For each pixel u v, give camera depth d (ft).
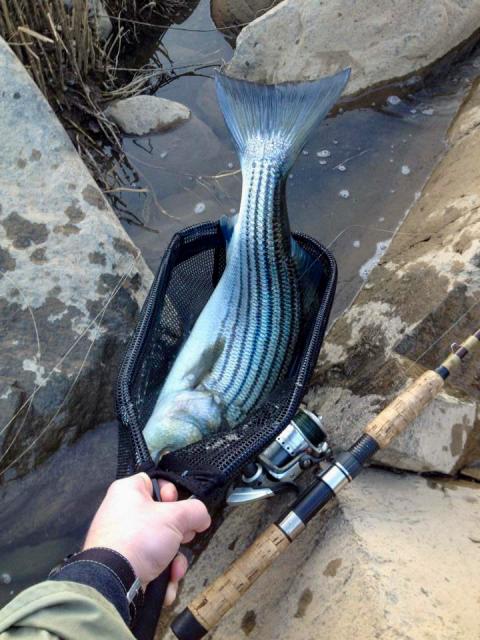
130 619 1.68
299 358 2.99
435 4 4.48
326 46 4.48
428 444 2.78
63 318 3.22
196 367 2.94
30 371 3.09
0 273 3.19
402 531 2.49
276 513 2.78
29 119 3.45
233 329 3.02
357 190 4.19
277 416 2.59
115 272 3.35
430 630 2.09
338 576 2.36
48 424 3.09
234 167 4.37
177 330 3.17
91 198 3.44
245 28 4.45
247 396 2.97
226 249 3.20
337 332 3.47
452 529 2.55
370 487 2.72
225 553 2.79
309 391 3.28
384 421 2.49
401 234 3.87
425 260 3.41
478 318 3.13
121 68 4.93
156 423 2.76
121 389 2.58
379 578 2.26
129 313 3.34
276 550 2.30
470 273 3.17
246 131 3.27
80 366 3.16
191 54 5.18
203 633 2.23
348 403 3.03
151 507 1.80
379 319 3.31
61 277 3.26
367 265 3.86
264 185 3.16
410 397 2.55
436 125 4.46
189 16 5.54
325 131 4.49
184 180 4.31
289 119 3.27
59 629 1.36
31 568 2.91
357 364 3.21
